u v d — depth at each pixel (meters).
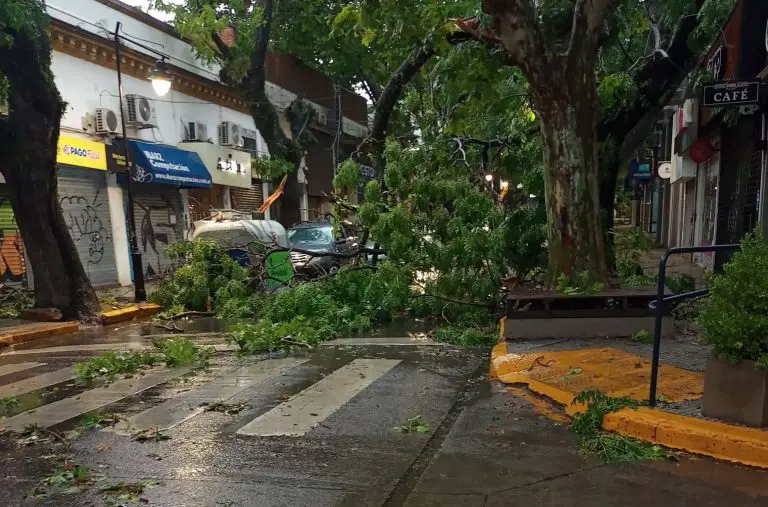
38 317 11.65
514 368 6.55
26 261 14.95
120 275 17.33
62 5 15.35
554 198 7.80
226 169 22.02
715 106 8.98
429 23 8.77
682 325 7.90
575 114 7.54
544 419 5.19
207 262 13.21
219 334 10.47
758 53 9.70
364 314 10.73
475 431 4.95
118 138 16.97
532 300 7.80
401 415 5.45
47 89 11.26
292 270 13.85
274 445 4.75
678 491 3.73
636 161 29.39
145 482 4.11
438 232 9.98
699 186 17.59
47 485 4.11
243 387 6.57
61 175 15.30
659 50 9.64
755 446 4.02
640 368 5.98
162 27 19.48
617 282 8.34
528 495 3.76
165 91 14.55
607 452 4.33
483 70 9.55
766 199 10.15
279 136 19.59
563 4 9.18
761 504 3.53
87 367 7.63
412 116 13.43
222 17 18.28
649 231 31.00
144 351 8.59
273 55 26.67
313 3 20.88
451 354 8.02
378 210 10.15
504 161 10.72
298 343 8.88
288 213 20.27
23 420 5.67
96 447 4.84
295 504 3.73
